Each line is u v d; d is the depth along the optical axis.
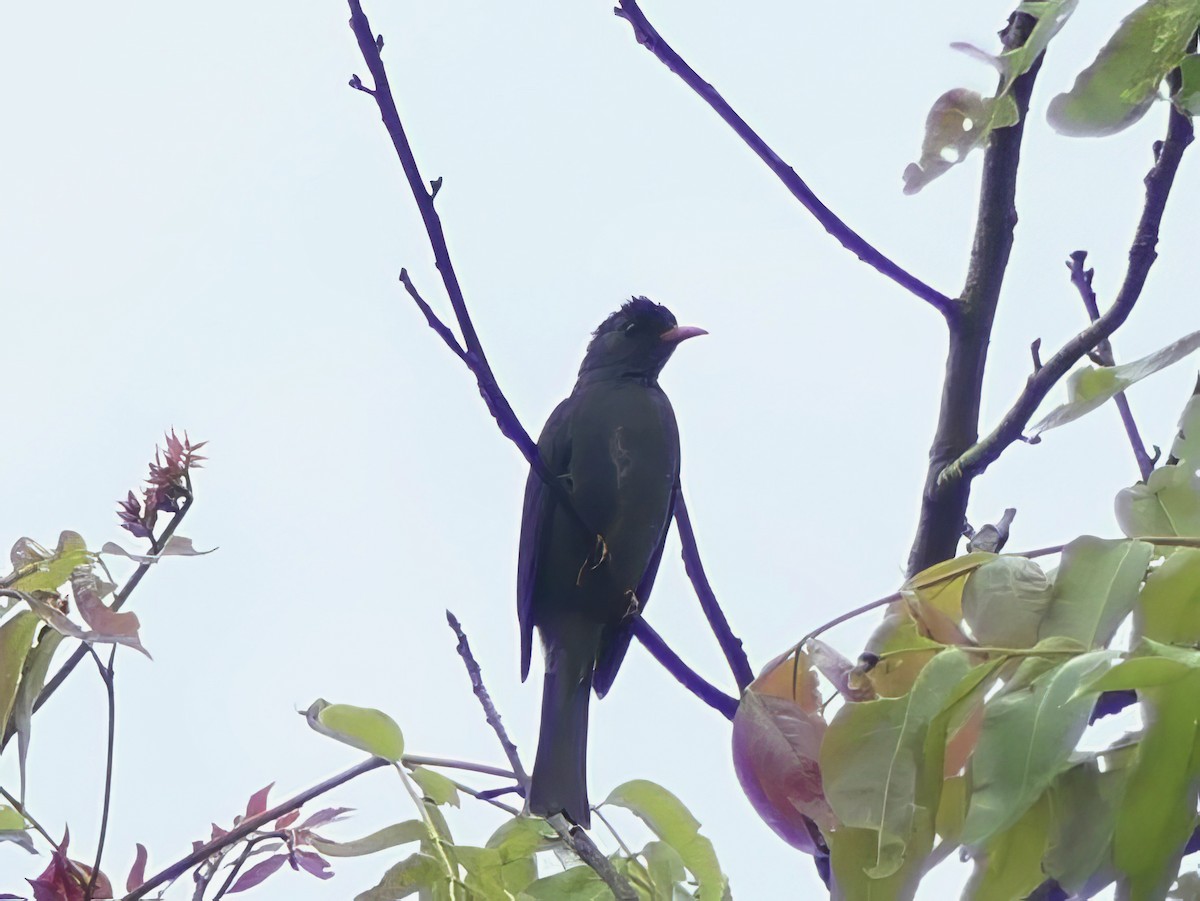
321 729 5.50
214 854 6.53
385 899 5.22
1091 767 4.00
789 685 4.75
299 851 6.51
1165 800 3.69
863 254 7.57
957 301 7.58
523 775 6.07
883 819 3.96
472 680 7.24
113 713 6.11
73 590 5.56
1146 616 4.00
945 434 7.50
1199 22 4.59
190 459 6.20
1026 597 4.16
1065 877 3.91
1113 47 4.70
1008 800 3.63
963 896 4.11
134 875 6.53
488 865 5.35
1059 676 3.74
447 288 7.32
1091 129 4.82
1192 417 4.50
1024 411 6.80
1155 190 6.29
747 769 4.70
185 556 6.12
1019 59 4.75
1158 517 4.39
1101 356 7.29
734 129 7.56
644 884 5.59
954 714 4.02
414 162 7.06
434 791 5.58
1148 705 3.68
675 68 7.67
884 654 4.52
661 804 5.65
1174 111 6.20
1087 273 7.59
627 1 7.48
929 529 7.36
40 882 6.34
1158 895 3.70
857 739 4.05
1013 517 7.42
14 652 5.75
